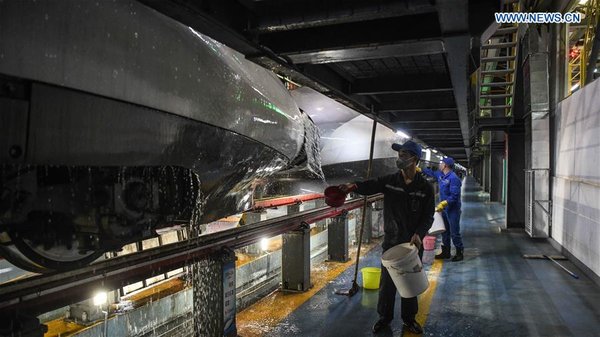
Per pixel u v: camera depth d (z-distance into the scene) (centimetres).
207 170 250
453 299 474
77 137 164
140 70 181
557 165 795
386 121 657
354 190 382
